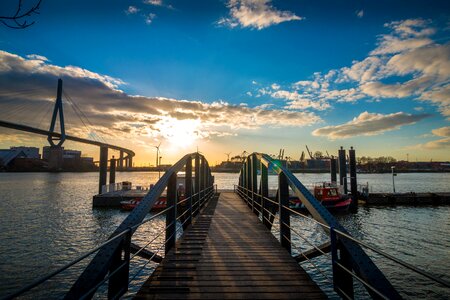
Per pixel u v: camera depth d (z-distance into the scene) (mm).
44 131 103438
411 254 15516
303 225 22453
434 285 11445
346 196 29469
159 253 15453
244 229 9211
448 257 14953
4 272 13078
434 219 24938
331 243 4059
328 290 11062
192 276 4914
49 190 56562
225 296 4125
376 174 178250
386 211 29047
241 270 5254
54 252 16094
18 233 20500
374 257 14781
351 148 30703
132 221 4109
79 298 2621
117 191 36594
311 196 5156
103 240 18625
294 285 4539
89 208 31047
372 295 3158
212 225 9938
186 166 10117
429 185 71438
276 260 5875
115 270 3336
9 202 36719
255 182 12922
